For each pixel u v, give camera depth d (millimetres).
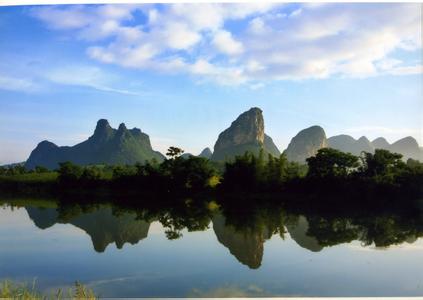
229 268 13203
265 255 15180
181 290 10922
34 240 18453
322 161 39031
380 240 18422
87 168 52875
